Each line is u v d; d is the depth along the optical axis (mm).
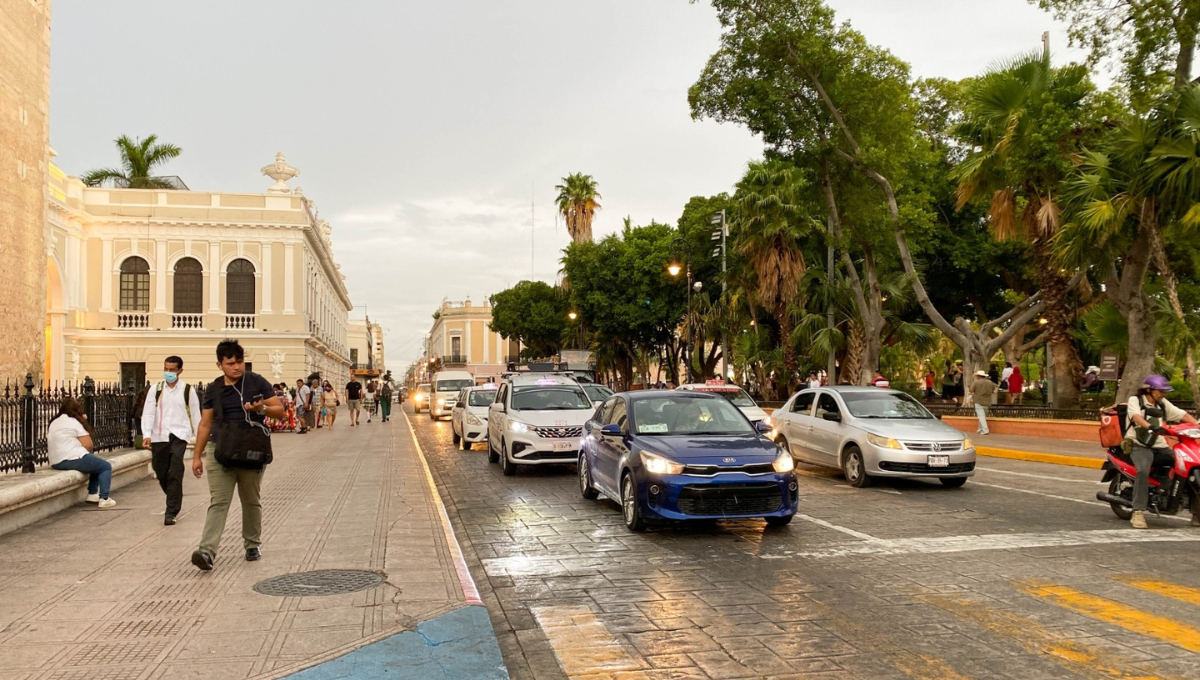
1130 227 17266
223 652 4699
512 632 5445
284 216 44844
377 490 11922
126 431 13828
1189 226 15211
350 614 5441
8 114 20500
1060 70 19516
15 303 20891
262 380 7004
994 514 9898
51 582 6305
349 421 39031
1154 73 16016
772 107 24203
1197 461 8609
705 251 39156
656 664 4785
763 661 4805
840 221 26812
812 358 29266
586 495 11516
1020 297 32250
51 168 38438
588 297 47594
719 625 5520
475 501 11586
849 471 12766
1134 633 5258
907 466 11852
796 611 5824
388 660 4586
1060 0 16328
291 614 5438
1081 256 17203
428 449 20891
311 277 49906
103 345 41875
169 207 43125
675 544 8289
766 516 8562
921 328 28969
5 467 9656
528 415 15039
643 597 6270
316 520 9203
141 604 5684
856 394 13703
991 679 4492
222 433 6746
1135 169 15617
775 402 30109
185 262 43781
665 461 8625
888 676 4547
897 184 26094
